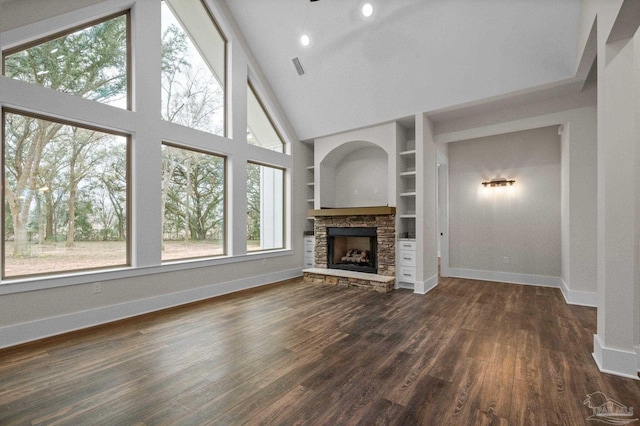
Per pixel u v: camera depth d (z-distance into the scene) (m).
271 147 5.70
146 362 2.35
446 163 5.93
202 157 4.44
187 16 4.31
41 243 3.00
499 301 4.11
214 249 4.57
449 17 3.47
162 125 3.78
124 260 3.53
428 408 1.78
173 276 3.90
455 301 4.12
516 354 2.49
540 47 3.34
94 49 3.34
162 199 3.98
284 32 4.52
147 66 3.63
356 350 2.57
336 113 5.21
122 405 1.80
